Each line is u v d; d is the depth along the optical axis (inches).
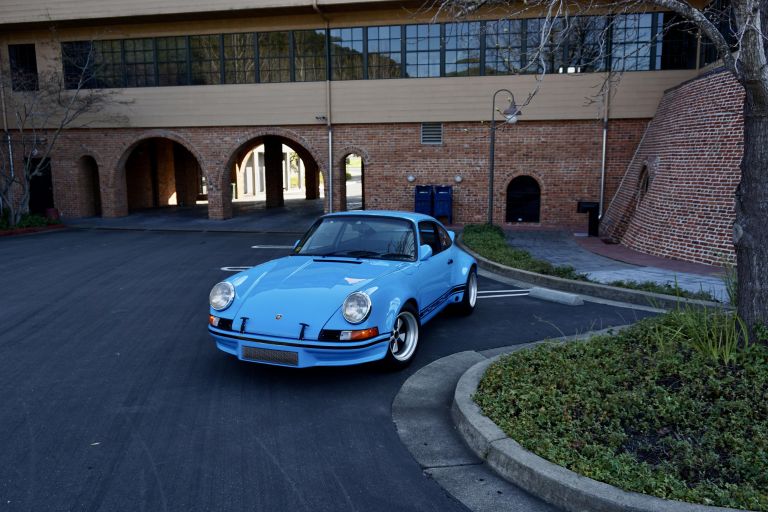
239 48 826.2
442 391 201.0
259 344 194.1
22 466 147.4
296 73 815.7
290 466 148.6
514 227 774.5
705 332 204.2
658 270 438.9
